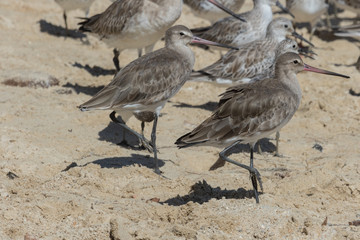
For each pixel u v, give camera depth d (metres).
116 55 18.22
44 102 16.88
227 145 11.28
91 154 13.75
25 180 12.08
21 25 23.31
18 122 15.24
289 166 13.76
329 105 17.75
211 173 13.25
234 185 12.48
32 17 24.28
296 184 12.29
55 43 22.48
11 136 14.05
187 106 17.84
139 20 16.61
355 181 12.35
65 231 9.96
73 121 15.71
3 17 23.25
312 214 10.83
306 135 16.06
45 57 20.66
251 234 10.02
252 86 11.39
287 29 17.94
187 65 13.80
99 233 9.92
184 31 13.89
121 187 12.10
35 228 10.04
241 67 16.69
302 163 14.07
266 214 10.45
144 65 13.24
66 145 14.07
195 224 10.21
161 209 10.84
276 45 16.84
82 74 19.78
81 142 14.37
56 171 12.77
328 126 16.58
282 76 11.73
